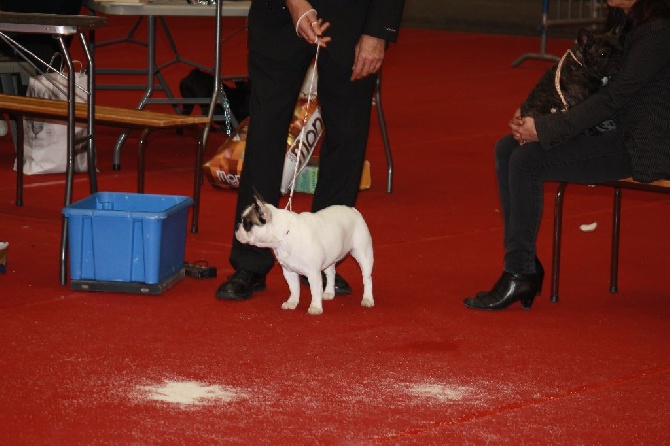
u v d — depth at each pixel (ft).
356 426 15.38
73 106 22.49
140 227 21.29
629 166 20.35
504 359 18.43
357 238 20.97
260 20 21.09
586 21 67.97
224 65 59.21
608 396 16.81
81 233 21.44
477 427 15.47
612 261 22.81
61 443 14.56
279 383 16.97
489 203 31.48
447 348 18.93
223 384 16.88
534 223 20.98
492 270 24.47
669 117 19.77
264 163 21.38
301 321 20.24
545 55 64.80
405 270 24.30
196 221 27.14
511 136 21.71
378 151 39.09
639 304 22.04
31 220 27.73
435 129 44.04
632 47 19.69
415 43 76.28
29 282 22.27
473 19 86.07
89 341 18.75
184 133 40.70
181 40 69.67
